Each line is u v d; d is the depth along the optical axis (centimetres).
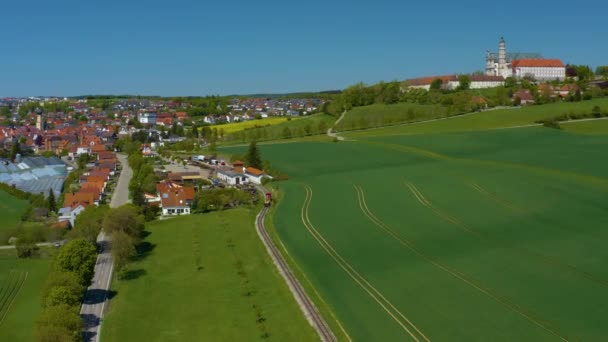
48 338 9181
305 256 13125
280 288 11500
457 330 9262
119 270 12912
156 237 15888
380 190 18425
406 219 15238
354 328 9544
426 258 12419
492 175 18950
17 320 11088
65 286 11206
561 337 8862
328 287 11294
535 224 14000
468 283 10981
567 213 14588
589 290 10344
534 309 9781
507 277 11112
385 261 12431
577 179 17688
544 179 17925
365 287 11169
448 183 18438
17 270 13888
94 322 10725
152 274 12938
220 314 10569
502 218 14650
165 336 9931
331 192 18862
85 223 15712
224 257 13612
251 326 10006
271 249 13875
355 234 14375
